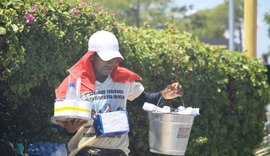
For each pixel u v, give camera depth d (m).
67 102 7.48
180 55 11.85
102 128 7.91
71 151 8.33
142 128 11.35
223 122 13.39
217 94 12.81
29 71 8.67
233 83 13.48
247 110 13.83
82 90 8.00
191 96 12.12
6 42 8.20
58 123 7.64
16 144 9.41
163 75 11.62
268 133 14.76
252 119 13.90
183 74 11.87
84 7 9.85
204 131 12.63
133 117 11.22
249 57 14.18
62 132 8.14
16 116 9.66
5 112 9.59
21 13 8.61
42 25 8.84
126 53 10.55
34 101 9.62
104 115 7.96
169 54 11.74
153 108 9.01
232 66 13.50
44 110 9.65
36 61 8.80
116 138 8.24
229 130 13.58
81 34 9.65
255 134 14.16
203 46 12.96
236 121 13.56
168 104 11.59
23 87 8.63
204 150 12.70
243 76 13.62
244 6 15.84
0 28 7.96
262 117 14.29
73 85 7.68
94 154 8.18
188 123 9.30
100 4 10.68
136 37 11.43
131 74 8.47
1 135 9.08
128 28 11.94
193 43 12.50
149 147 10.54
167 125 9.23
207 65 12.59
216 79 12.80
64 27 9.29
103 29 10.09
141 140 11.38
